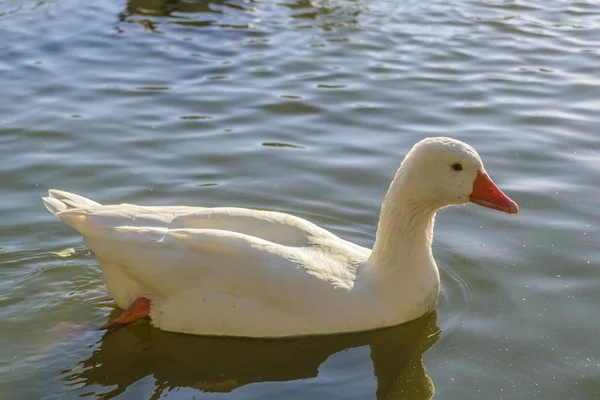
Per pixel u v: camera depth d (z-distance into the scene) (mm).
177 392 1731
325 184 2287
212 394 1728
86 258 2043
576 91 2729
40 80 2732
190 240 1806
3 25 3168
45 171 2293
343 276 1835
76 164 2324
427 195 1827
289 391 1737
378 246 1862
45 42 2994
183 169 2326
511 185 2275
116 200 2205
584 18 3381
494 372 1771
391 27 3254
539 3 3584
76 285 1976
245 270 1795
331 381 1759
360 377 1768
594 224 2135
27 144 2396
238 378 1763
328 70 2846
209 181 2287
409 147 2438
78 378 1759
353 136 2488
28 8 3389
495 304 1927
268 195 2242
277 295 1794
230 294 1806
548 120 2568
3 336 1845
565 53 2984
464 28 3260
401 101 2668
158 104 2619
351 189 2271
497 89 2742
